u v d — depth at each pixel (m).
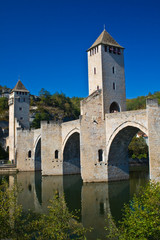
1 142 124.19
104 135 54.59
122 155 56.12
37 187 52.69
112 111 60.22
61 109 191.12
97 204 38.19
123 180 55.75
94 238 26.06
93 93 55.16
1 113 162.62
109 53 57.69
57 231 18.66
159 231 17.16
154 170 40.47
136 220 17.81
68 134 65.56
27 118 104.06
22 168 84.25
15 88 103.31
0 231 17.77
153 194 19.36
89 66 60.09
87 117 54.06
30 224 19.56
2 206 18.92
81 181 57.56
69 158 69.56
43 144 68.94
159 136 40.78
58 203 19.72
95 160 53.97
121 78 59.00
